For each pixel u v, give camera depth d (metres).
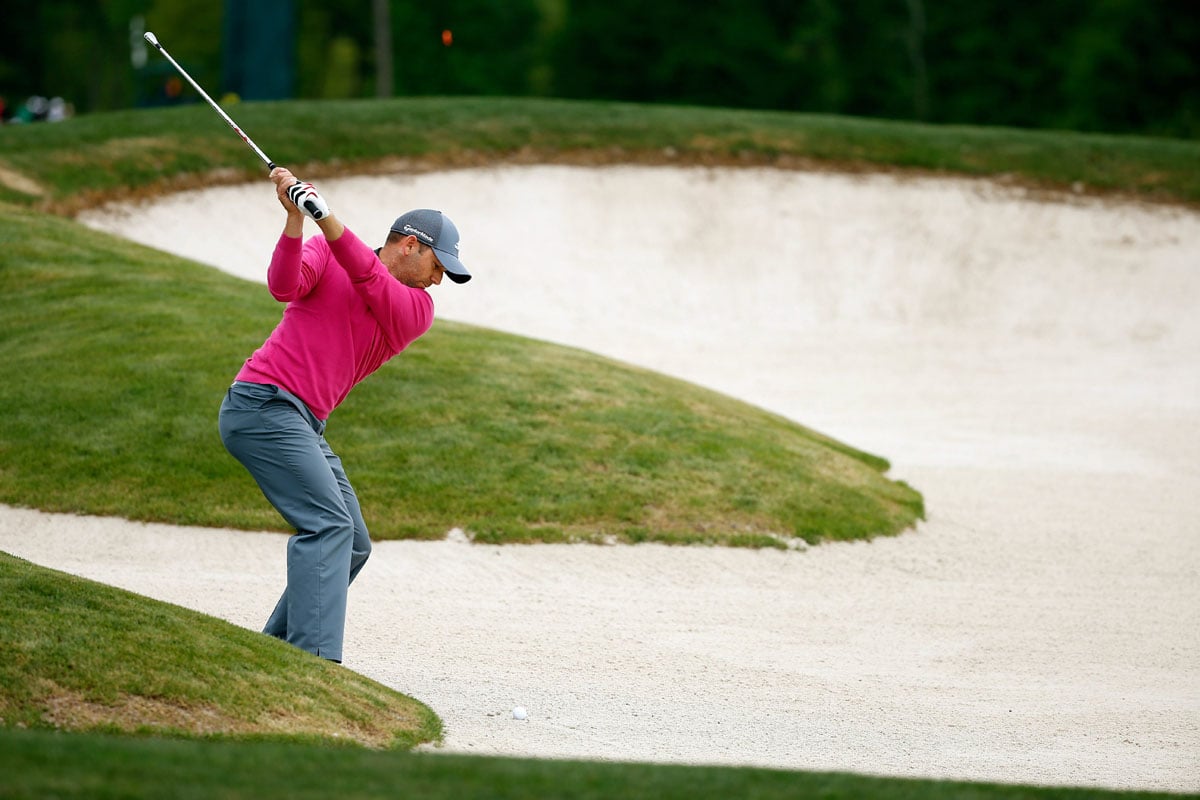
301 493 20.88
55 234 57.06
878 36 180.00
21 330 45.50
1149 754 21.44
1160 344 80.44
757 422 45.62
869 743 21.08
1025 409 63.69
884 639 28.91
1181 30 167.25
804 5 181.75
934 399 65.75
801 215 88.62
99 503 34.47
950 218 89.81
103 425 38.25
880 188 92.00
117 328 45.19
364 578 30.94
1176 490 47.47
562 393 43.25
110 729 16.20
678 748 19.94
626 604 30.27
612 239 84.62
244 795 11.78
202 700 17.44
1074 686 25.95
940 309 83.31
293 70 133.62
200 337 44.41
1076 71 172.12
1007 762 20.45
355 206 81.00
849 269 85.44
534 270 80.81
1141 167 95.88
